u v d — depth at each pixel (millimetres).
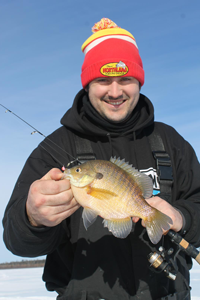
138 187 685
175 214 732
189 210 786
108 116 903
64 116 980
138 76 902
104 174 670
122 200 666
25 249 707
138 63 949
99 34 963
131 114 950
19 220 671
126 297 713
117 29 971
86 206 653
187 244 712
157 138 937
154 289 724
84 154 858
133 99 908
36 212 632
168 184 847
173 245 796
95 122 947
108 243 754
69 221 824
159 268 692
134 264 741
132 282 731
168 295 724
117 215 660
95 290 715
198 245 815
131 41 979
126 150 902
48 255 840
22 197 729
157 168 863
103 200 659
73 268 745
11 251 744
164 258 698
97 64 885
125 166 712
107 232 764
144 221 666
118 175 677
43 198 617
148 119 921
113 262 738
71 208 659
